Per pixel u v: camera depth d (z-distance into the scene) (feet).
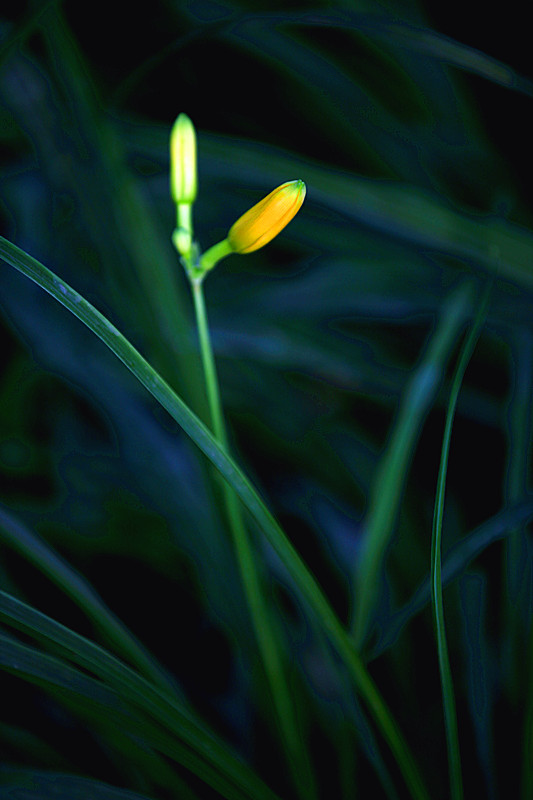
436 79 6.19
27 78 5.80
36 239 5.92
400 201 5.77
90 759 5.29
